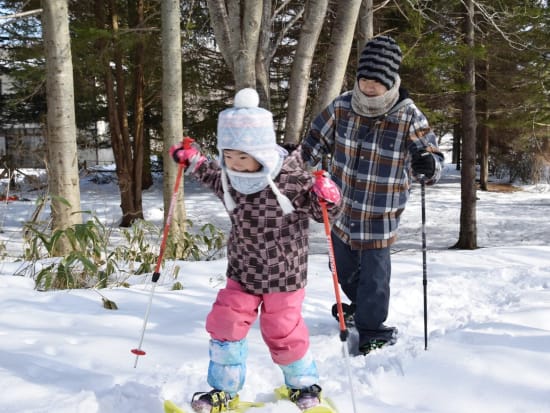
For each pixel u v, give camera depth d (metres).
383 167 3.30
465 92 12.02
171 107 7.18
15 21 13.54
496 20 12.73
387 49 3.13
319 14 6.51
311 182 2.31
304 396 2.42
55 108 6.13
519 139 21.22
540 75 14.67
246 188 2.30
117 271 5.43
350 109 3.37
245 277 2.43
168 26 7.20
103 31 10.33
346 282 3.63
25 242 6.00
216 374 2.43
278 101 16.89
